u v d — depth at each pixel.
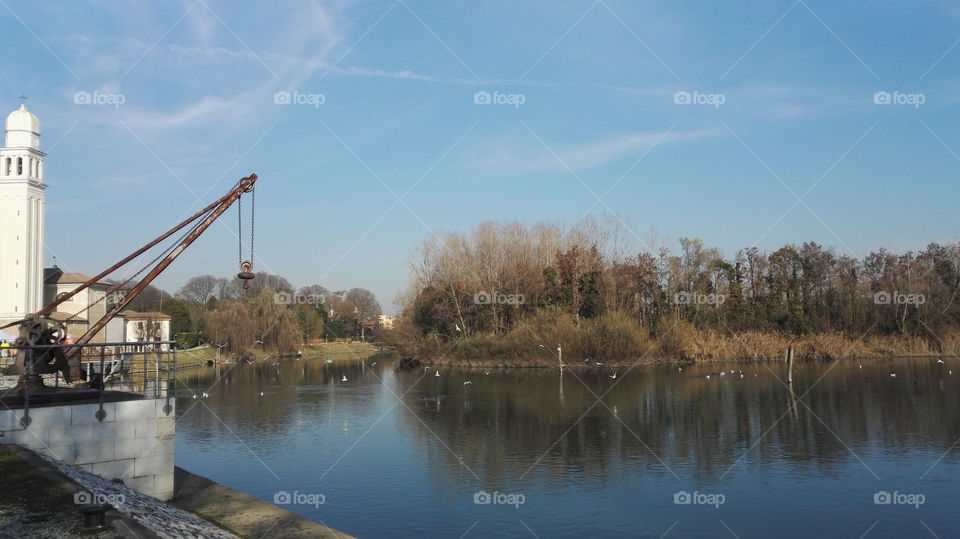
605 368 77.19
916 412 43.06
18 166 94.12
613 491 26.75
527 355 80.88
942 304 86.62
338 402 53.91
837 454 32.06
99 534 12.41
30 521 12.88
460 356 86.88
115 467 19.58
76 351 23.75
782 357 82.75
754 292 93.44
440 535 22.12
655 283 88.94
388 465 31.45
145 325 109.50
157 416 20.39
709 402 49.28
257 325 112.56
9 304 92.25
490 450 34.56
